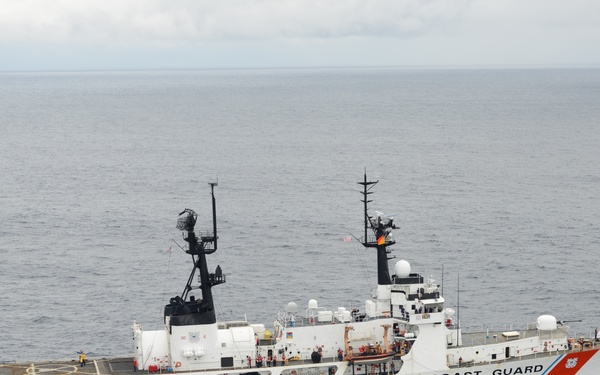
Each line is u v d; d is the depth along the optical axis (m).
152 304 163.00
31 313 157.88
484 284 174.25
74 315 156.75
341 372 105.69
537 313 155.62
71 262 196.62
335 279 178.25
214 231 106.06
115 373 104.81
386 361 106.31
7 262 197.25
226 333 105.75
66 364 108.56
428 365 106.38
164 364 105.12
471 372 107.19
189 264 193.62
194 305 104.69
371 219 113.56
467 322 150.12
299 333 107.69
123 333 146.88
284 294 167.75
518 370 108.31
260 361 105.31
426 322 105.50
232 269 186.62
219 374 102.75
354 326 108.38
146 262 195.88
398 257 196.50
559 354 109.25
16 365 108.38
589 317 154.00
